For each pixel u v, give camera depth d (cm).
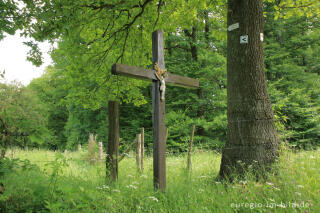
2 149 281
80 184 376
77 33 693
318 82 1488
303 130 1146
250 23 453
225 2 730
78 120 1958
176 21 807
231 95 462
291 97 1235
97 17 700
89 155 837
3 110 290
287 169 387
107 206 290
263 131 435
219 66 1463
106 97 876
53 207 244
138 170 502
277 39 1700
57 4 492
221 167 455
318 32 1614
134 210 302
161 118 402
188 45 1564
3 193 286
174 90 1588
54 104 2567
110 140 445
